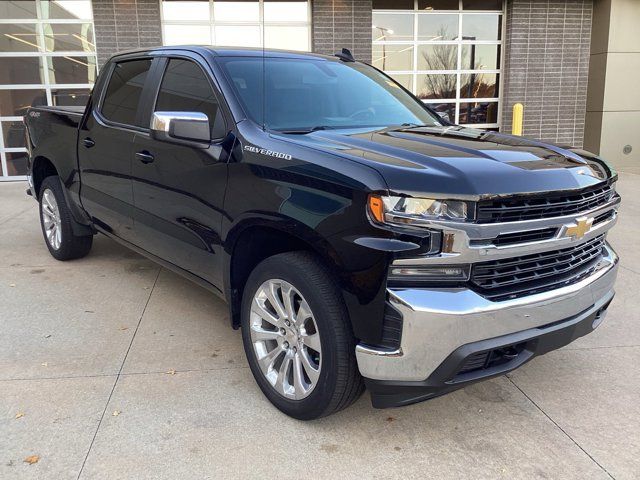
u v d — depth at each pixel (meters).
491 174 2.52
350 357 2.64
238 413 3.04
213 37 11.14
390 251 2.39
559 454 2.74
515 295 2.59
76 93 11.00
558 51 12.15
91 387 3.28
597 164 3.12
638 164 12.93
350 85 4.06
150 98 4.06
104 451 2.71
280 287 2.96
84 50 10.83
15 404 3.09
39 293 4.77
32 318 4.26
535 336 2.64
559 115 12.45
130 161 4.09
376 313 2.46
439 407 3.15
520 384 3.40
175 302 4.61
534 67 12.16
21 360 3.60
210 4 10.99
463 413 3.09
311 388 2.80
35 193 5.82
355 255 2.48
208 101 3.54
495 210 2.46
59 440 2.78
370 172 2.48
